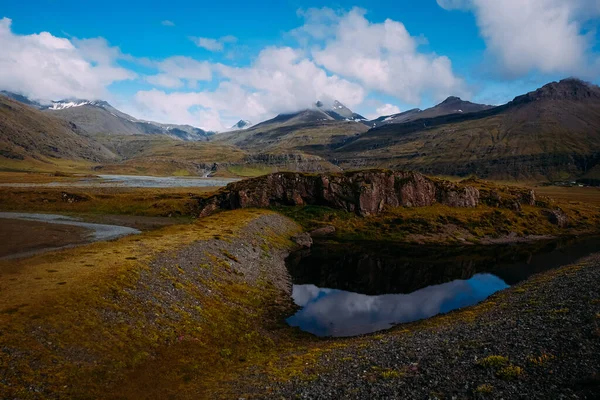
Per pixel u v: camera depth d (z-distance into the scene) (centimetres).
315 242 11112
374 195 13425
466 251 10688
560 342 3070
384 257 9719
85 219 12725
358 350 3753
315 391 2784
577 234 13775
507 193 16350
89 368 2930
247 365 3578
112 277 4459
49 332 3173
